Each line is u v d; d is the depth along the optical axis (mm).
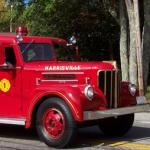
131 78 24297
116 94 11641
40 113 11273
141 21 29766
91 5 31812
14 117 11812
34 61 11969
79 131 13500
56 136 11047
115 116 11398
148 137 12578
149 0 23844
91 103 11000
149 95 24438
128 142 11852
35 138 12344
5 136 12648
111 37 34656
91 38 34750
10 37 11984
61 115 10945
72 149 10969
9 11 30812
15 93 11789
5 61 11930
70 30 33250
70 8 30812
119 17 27062
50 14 29750
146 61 24453
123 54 25594
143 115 17797
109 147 11211
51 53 12492
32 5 28531
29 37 12172
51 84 11469
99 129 13797
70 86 11109
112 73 11570
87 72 11320
